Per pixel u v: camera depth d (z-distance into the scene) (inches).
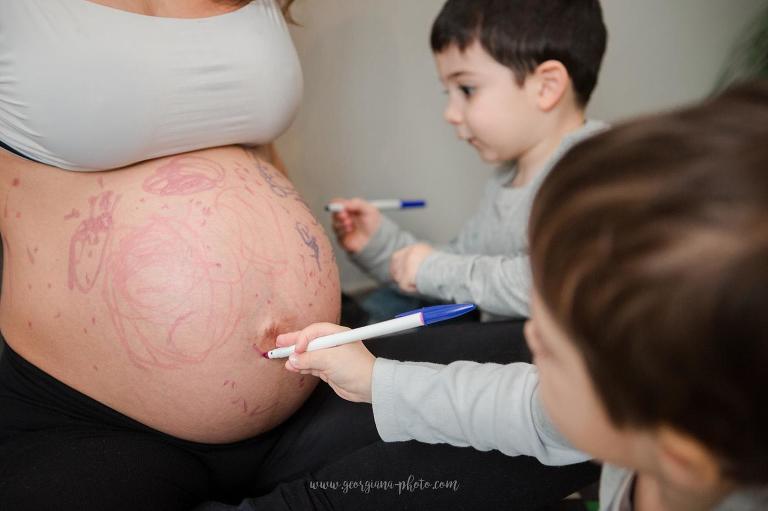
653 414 15.0
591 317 14.9
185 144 29.3
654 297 13.6
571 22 39.1
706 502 17.6
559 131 42.1
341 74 54.6
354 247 49.7
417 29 55.8
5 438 28.4
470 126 42.2
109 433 27.7
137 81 25.8
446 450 27.7
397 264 44.7
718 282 12.9
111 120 25.8
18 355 29.8
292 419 33.1
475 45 39.4
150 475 26.4
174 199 27.7
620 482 22.4
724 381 13.5
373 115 57.4
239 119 30.3
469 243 48.3
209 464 30.3
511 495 27.7
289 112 33.0
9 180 28.2
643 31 65.3
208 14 29.2
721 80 66.5
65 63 24.4
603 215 14.5
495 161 43.9
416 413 26.6
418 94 58.3
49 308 27.9
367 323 44.0
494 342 35.0
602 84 66.2
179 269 26.6
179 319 26.5
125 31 25.7
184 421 28.3
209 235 27.5
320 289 31.4
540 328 17.6
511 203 43.3
